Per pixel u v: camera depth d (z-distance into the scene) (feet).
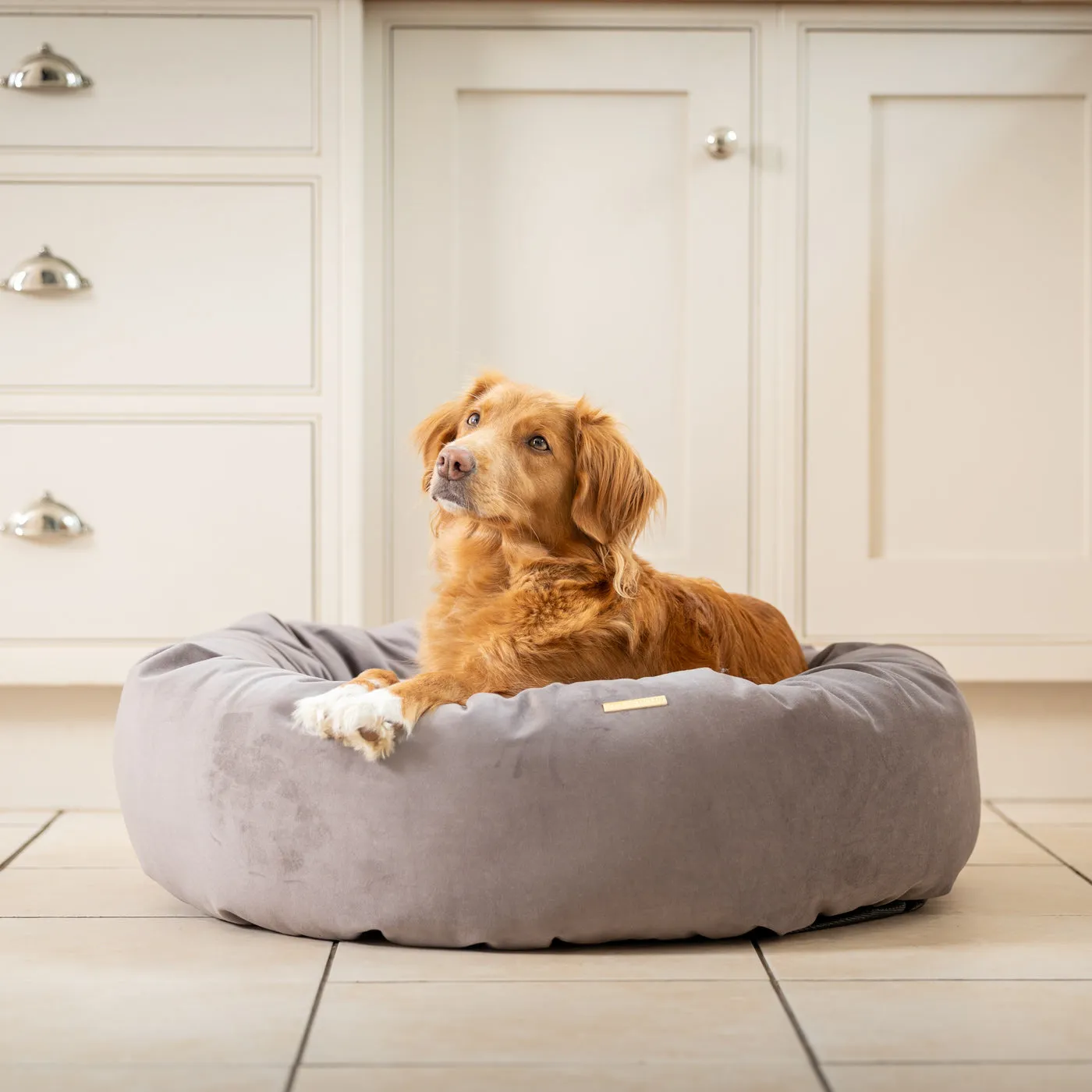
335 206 8.32
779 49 8.77
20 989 4.75
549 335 8.90
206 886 5.48
